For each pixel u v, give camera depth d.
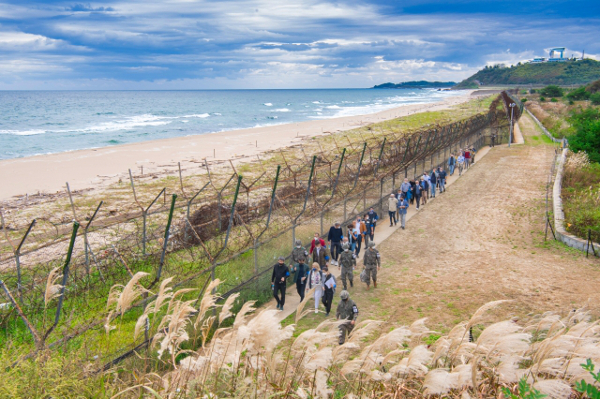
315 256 13.23
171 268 11.42
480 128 42.78
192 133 76.62
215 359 4.85
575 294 11.86
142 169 34.41
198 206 17.97
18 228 17.27
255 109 153.75
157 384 5.26
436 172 26.02
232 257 11.32
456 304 11.62
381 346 4.80
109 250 11.95
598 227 15.92
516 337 4.38
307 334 4.74
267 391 4.66
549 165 32.53
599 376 3.98
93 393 5.29
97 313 8.73
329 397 5.02
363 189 20.50
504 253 15.76
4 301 8.94
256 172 29.59
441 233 18.55
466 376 4.37
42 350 5.71
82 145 59.47
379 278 13.89
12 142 61.69
